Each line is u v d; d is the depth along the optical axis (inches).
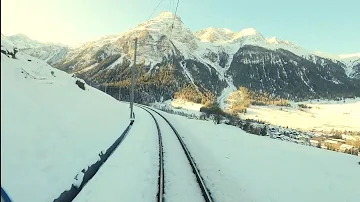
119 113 1160.8
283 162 634.8
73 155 390.9
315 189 461.1
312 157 745.0
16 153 292.0
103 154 486.6
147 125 1074.7
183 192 370.9
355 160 780.6
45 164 321.7
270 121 6840.6
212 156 614.2
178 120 1487.5
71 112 554.9
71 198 324.8
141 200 332.5
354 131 6520.7
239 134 1101.7
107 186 365.7
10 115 333.1
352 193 460.4
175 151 608.1
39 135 356.2
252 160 621.9
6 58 520.1
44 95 504.7
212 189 398.6
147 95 6348.4
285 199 400.5
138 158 518.6
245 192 407.8
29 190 268.1
